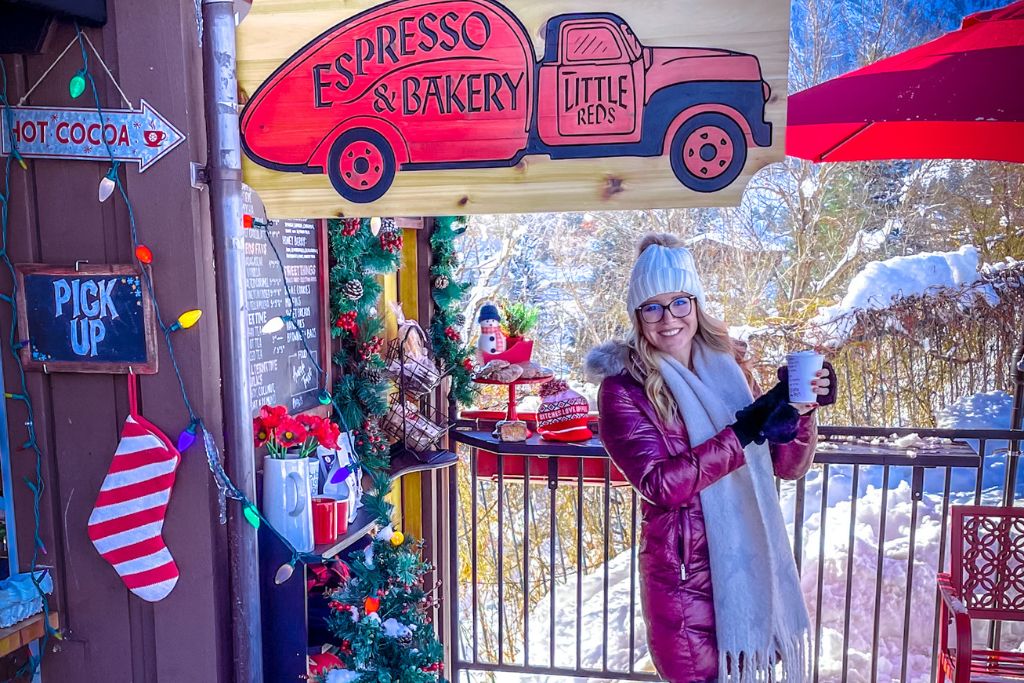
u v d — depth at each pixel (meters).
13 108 1.98
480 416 3.77
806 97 3.18
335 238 2.87
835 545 4.93
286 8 1.89
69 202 2.00
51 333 2.02
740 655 2.24
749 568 2.19
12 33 1.88
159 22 1.89
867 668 4.05
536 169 1.83
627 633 5.16
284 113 1.92
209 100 1.90
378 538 2.42
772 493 2.26
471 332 8.20
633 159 1.79
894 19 8.39
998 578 2.99
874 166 8.39
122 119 1.93
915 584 4.49
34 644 2.11
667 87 1.75
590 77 1.78
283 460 2.16
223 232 1.94
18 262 2.04
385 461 2.93
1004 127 3.13
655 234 2.39
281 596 2.13
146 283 1.95
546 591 6.77
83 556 2.09
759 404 2.12
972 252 7.38
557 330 8.73
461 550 6.73
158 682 2.07
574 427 3.31
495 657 6.43
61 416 2.07
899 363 7.29
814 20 8.62
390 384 3.05
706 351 2.39
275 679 2.16
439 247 3.54
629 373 2.30
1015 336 7.07
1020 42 2.88
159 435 1.97
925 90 2.97
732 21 1.70
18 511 2.10
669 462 2.09
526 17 1.79
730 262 8.64
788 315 8.38
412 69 1.86
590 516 7.02
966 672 2.61
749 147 1.73
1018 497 5.97
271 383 2.46
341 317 2.89
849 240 8.51
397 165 1.89
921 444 3.14
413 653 2.31
